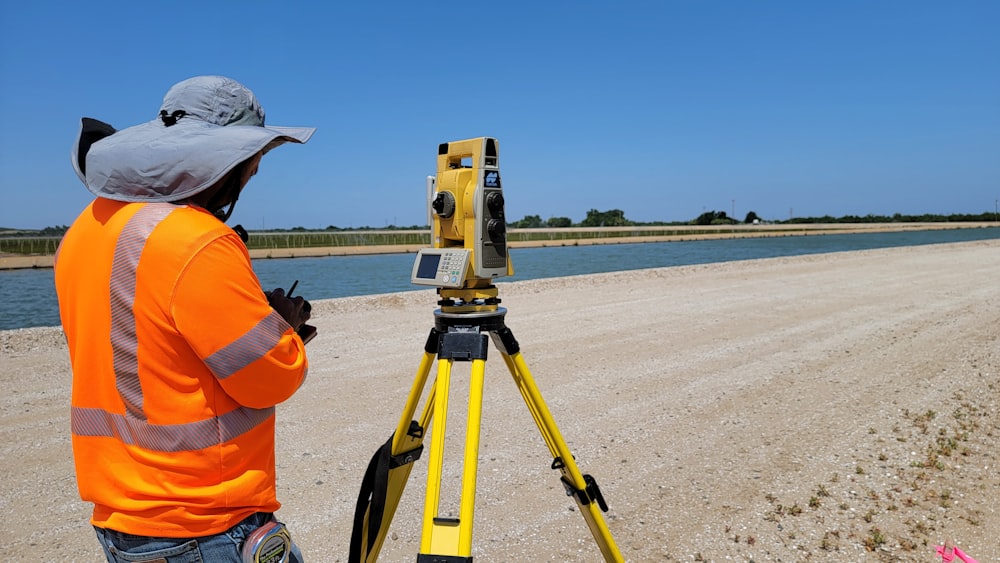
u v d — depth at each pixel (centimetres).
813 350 793
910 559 318
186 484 144
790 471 427
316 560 321
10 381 633
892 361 727
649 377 671
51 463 436
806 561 319
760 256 3909
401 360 743
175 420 141
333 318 1026
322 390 620
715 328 948
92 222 148
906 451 455
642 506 380
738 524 356
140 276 136
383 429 512
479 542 340
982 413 534
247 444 152
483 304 210
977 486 396
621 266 3122
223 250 140
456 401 589
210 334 137
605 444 482
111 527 146
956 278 1612
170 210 141
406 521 365
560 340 860
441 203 217
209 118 154
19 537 339
